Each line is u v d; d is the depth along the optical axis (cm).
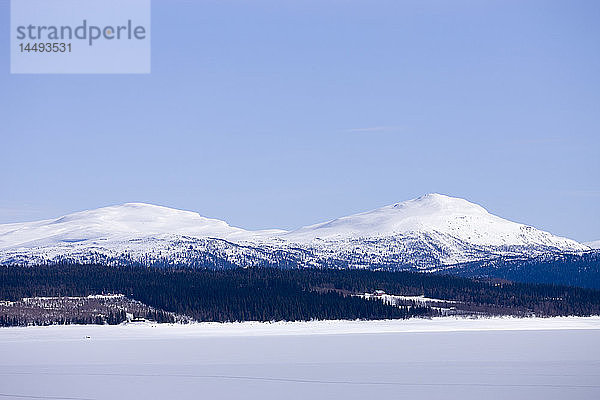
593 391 14688
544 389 14962
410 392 14775
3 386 15850
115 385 15962
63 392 15025
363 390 15088
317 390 15138
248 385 15900
